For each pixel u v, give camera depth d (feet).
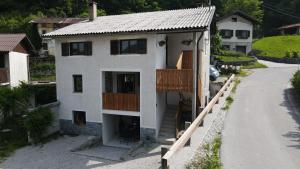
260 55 173.17
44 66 134.31
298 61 149.89
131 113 70.18
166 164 34.96
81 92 76.79
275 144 47.98
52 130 77.82
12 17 214.90
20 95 80.48
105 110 73.10
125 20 77.92
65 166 58.90
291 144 47.83
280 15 257.75
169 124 71.20
